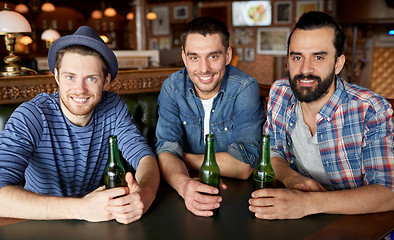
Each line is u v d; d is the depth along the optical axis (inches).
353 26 290.5
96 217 39.0
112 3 379.2
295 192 40.8
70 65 46.1
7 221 39.3
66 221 39.4
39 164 52.0
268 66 358.0
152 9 420.5
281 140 57.7
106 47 47.5
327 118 50.0
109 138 42.8
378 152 45.7
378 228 37.5
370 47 318.7
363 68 323.9
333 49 45.0
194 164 57.7
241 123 61.8
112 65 50.4
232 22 373.4
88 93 47.8
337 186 52.6
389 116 46.0
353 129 49.0
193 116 64.2
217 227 37.6
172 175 50.0
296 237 35.4
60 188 54.9
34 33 333.1
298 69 46.5
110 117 57.1
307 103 51.3
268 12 347.9
